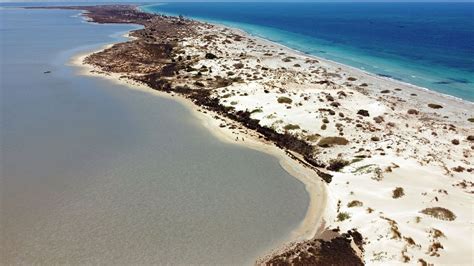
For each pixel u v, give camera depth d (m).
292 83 75.88
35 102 67.62
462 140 53.75
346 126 55.28
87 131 56.06
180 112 64.75
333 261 31.55
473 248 31.41
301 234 35.50
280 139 54.38
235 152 51.19
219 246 33.88
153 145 52.34
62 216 37.25
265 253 33.12
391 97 72.25
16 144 51.44
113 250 33.06
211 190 42.09
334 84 78.12
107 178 43.91
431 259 30.55
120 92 74.25
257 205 39.72
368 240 33.47
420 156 47.25
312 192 42.22
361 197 39.50
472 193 39.78
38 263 31.52
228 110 64.25
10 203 39.09
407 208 37.00
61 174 44.53
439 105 67.88
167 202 39.75
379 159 45.88
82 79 82.50
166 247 33.56
